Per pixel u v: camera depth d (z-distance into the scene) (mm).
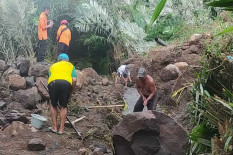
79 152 6910
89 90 10680
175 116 8531
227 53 5059
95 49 16281
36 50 15133
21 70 10570
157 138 5715
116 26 15195
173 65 10609
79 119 8664
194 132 4582
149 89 7793
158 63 11711
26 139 7180
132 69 12086
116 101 10414
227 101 4484
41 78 10062
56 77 7543
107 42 15812
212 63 4797
